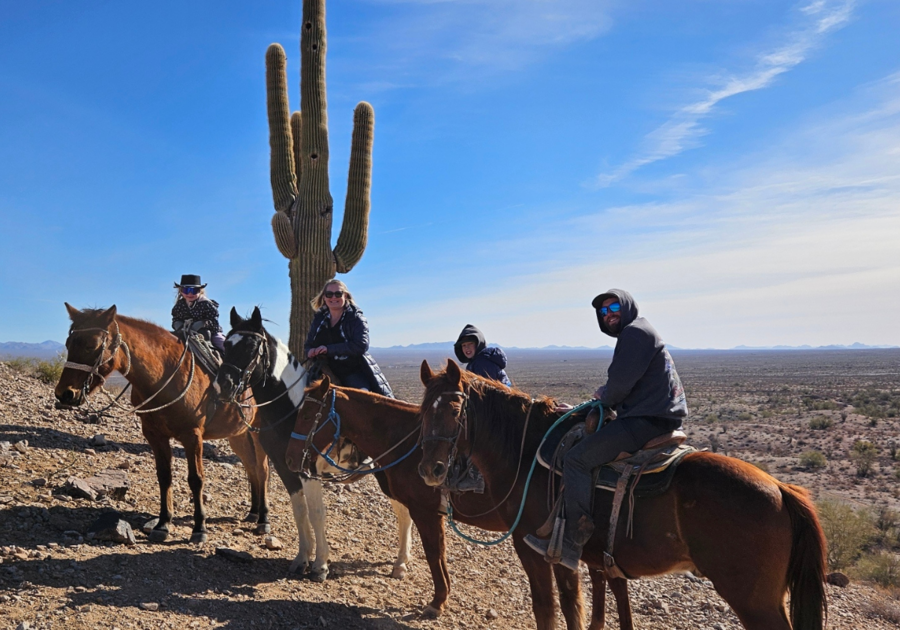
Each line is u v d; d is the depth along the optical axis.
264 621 5.05
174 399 6.53
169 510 6.64
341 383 6.84
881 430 37.06
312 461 5.96
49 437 8.95
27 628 4.29
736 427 39.69
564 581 4.46
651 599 6.77
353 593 5.95
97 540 6.05
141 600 4.99
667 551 4.03
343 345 6.62
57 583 5.07
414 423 5.73
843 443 32.03
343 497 9.21
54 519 6.35
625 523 4.10
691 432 36.91
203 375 6.97
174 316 7.67
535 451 4.74
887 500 19.69
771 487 3.85
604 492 4.24
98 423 10.45
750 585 3.75
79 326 6.16
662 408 4.24
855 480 22.83
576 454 4.27
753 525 3.73
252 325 6.31
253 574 6.01
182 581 5.52
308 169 11.69
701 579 7.54
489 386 4.95
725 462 4.00
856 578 10.77
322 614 5.37
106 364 6.18
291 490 6.31
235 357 6.12
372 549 7.48
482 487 5.27
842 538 12.24
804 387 83.19
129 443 9.73
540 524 4.57
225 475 9.34
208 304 7.72
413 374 125.31
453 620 5.68
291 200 12.07
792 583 3.78
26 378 13.72
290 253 11.62
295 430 5.83
